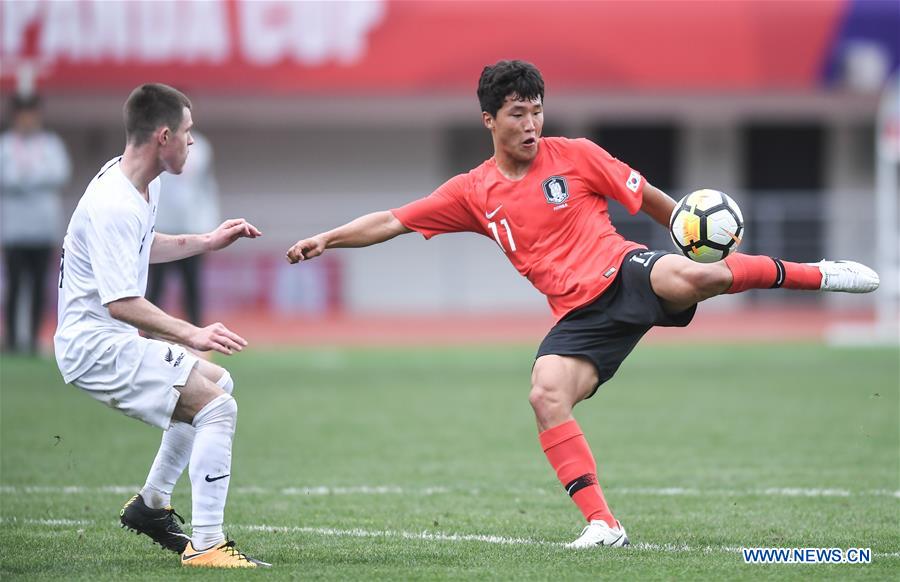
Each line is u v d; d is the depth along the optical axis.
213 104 82.12
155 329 18.41
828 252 77.62
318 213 76.81
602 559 19.41
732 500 25.73
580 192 21.44
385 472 29.69
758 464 30.48
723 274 20.05
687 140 87.88
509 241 21.52
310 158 86.00
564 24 77.44
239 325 73.44
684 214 20.38
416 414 40.22
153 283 45.88
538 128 21.11
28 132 51.56
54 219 52.75
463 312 79.19
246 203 76.06
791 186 88.38
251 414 40.22
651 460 31.20
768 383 47.44
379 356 58.22
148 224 19.45
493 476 29.11
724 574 18.33
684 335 68.25
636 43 77.69
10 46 73.31
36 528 22.61
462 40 76.94
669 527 22.73
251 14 75.69
